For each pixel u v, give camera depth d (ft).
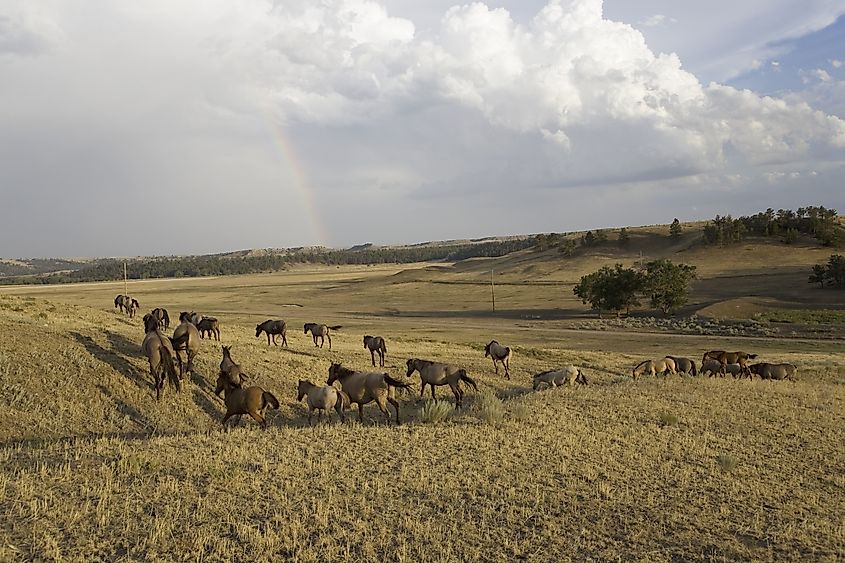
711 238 566.77
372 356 99.71
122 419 57.98
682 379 89.56
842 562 29.35
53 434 52.31
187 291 542.98
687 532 32.04
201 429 55.16
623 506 35.22
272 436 46.98
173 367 64.18
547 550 29.48
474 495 35.50
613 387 79.97
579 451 45.70
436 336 225.76
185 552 27.22
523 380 98.68
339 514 31.73
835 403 72.59
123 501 31.65
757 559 29.43
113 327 101.35
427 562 27.66
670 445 49.32
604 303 311.27
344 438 46.65
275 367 82.74
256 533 28.89
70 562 25.66
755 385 84.28
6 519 28.91
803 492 39.65
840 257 346.33
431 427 51.83
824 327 225.97
